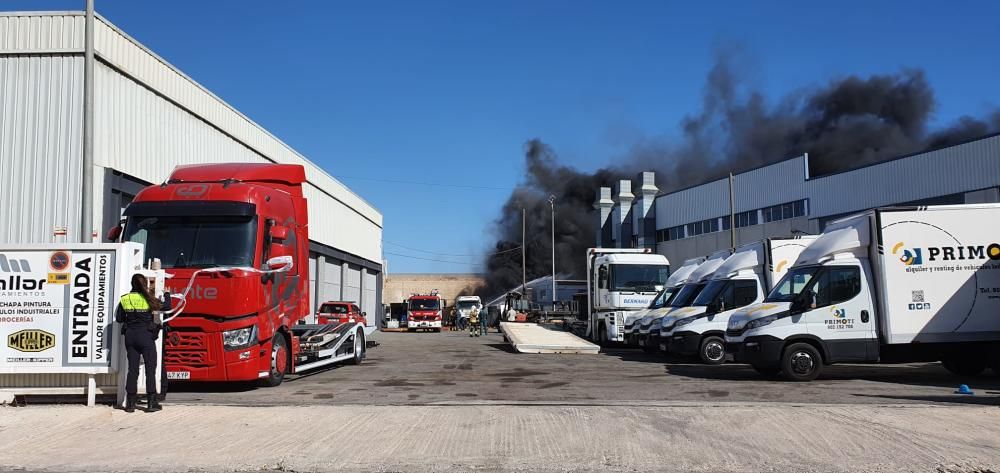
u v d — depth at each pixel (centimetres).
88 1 1434
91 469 643
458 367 1711
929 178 3447
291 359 1337
